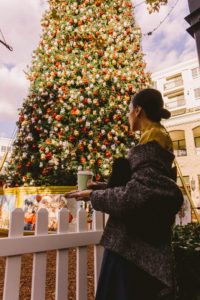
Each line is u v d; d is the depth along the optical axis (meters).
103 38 8.06
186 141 26.16
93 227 2.35
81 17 8.32
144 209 1.38
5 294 1.57
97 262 2.26
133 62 8.21
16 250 1.63
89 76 7.46
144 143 1.53
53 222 5.62
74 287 2.85
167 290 1.44
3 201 6.69
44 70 7.96
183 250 2.32
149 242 1.43
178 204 1.43
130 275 1.44
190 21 3.47
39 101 7.41
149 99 1.74
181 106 33.44
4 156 7.66
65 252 1.98
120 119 7.32
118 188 1.48
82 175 1.94
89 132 6.78
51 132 6.86
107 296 1.47
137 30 8.93
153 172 1.40
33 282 1.74
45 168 6.66
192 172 25.33
